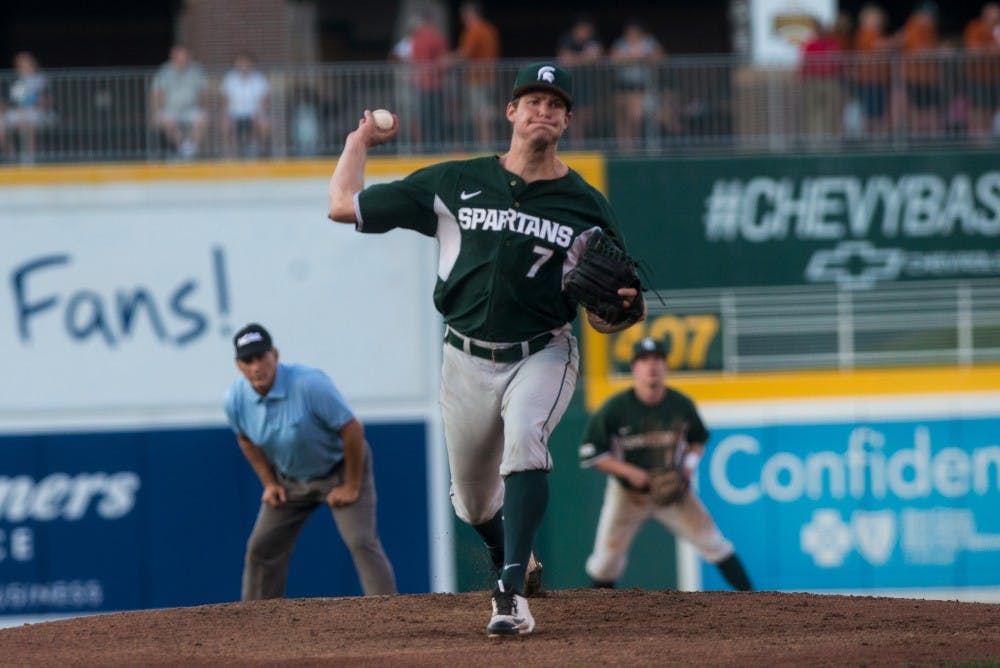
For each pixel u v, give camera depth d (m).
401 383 60.41
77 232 59.91
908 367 62.78
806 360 62.44
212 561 59.22
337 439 32.69
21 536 58.69
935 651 19.70
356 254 60.56
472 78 63.09
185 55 62.59
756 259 62.84
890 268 63.38
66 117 61.88
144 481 59.34
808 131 64.44
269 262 60.44
